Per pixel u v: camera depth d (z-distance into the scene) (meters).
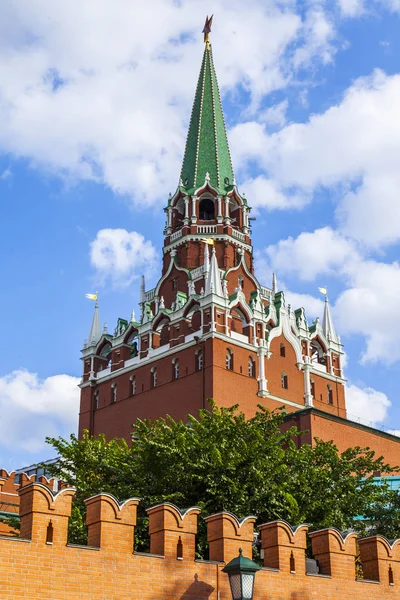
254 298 83.19
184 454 41.56
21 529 24.25
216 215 89.81
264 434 46.38
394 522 46.59
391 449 80.69
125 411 82.06
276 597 27.81
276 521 28.80
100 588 24.42
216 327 77.31
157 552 26.28
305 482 42.53
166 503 26.50
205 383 75.38
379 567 30.91
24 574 23.17
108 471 44.34
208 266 84.00
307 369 84.50
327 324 90.75
